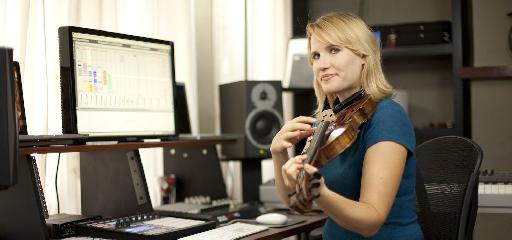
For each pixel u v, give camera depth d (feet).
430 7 11.73
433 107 11.75
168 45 7.07
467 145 6.23
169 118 7.09
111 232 5.49
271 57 10.91
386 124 4.70
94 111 6.12
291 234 6.13
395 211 4.92
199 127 10.12
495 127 10.30
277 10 11.15
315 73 5.20
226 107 8.59
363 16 12.12
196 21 9.97
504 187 7.92
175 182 8.05
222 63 10.13
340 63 4.99
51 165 7.15
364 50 5.02
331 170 5.08
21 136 5.12
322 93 5.76
